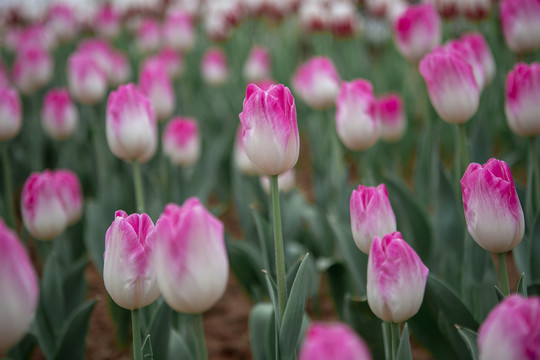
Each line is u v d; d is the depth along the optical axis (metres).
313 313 1.46
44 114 1.62
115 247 0.84
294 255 1.25
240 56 3.05
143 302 0.86
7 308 0.73
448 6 1.79
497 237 0.87
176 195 1.57
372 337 1.06
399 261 0.82
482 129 1.25
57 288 1.12
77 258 1.53
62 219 1.11
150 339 0.96
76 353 1.05
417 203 1.15
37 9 3.79
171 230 0.79
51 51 3.07
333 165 1.59
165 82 1.44
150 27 2.85
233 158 2.08
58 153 2.12
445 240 1.14
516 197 0.87
